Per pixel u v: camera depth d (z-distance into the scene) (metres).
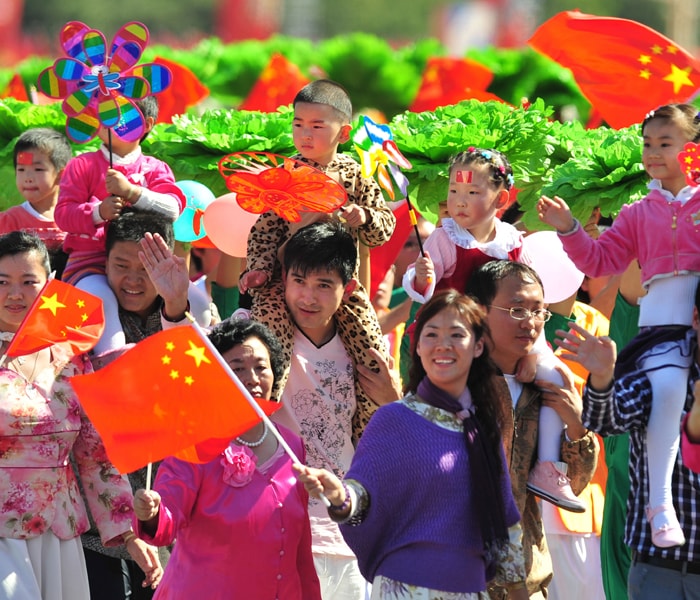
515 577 13.77
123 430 13.18
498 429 13.80
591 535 18.06
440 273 16.36
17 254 15.47
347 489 13.03
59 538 15.23
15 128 20.77
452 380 13.66
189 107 28.58
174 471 13.69
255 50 37.19
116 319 16.50
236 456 13.77
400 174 16.03
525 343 15.39
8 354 15.12
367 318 16.38
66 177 17.66
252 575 13.62
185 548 13.72
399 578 13.31
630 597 15.20
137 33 16.84
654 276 15.28
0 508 14.93
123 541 15.60
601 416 14.63
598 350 14.36
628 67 21.64
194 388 13.23
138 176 17.80
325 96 16.77
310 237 15.88
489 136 18.39
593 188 18.52
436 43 37.50
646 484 15.05
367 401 16.38
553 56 22.02
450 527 13.35
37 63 35.38
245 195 16.05
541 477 15.52
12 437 15.05
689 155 14.88
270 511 13.73
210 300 18.73
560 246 17.97
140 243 16.27
